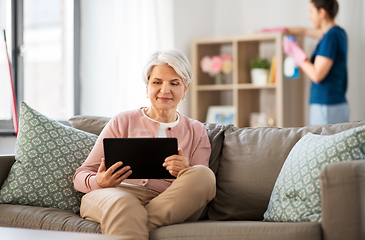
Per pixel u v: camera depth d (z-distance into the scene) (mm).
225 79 4102
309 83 3889
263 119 3852
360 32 3721
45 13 3631
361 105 3738
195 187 1602
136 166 1659
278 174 1805
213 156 2004
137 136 1886
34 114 2002
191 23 3932
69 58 3635
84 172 1806
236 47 3738
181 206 1576
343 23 3762
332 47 3336
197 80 3834
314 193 1521
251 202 1812
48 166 1888
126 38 3441
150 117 1964
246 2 4098
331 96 3398
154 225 1541
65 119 3617
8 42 3344
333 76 3398
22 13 3395
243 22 4105
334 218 1350
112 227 1452
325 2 3381
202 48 3934
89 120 2217
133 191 1782
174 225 1514
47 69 3658
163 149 1649
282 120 3625
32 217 1669
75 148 1971
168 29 3648
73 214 1755
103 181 1676
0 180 1915
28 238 1139
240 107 3822
